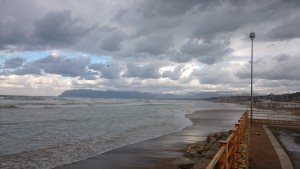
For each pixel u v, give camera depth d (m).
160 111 58.06
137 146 17.89
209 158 12.84
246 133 16.16
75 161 13.95
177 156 15.10
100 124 29.89
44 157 14.57
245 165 8.73
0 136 20.67
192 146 16.69
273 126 26.78
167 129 26.95
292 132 22.62
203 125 31.52
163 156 15.14
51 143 18.48
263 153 12.15
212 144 16.30
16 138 20.03
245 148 10.94
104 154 15.54
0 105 52.75
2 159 13.88
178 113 53.19
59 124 28.77
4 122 29.02
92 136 21.73
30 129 24.66
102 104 83.62
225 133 19.80
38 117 35.53
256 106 96.94
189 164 11.55
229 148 6.66
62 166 12.99
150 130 25.92
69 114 41.81
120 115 43.34
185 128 28.22
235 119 40.69
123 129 26.28
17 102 70.56
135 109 62.88
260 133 19.39
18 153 15.28
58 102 82.31
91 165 13.28
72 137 21.05
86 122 31.45
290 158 11.94
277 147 13.63
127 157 14.90
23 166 12.77
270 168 9.85
